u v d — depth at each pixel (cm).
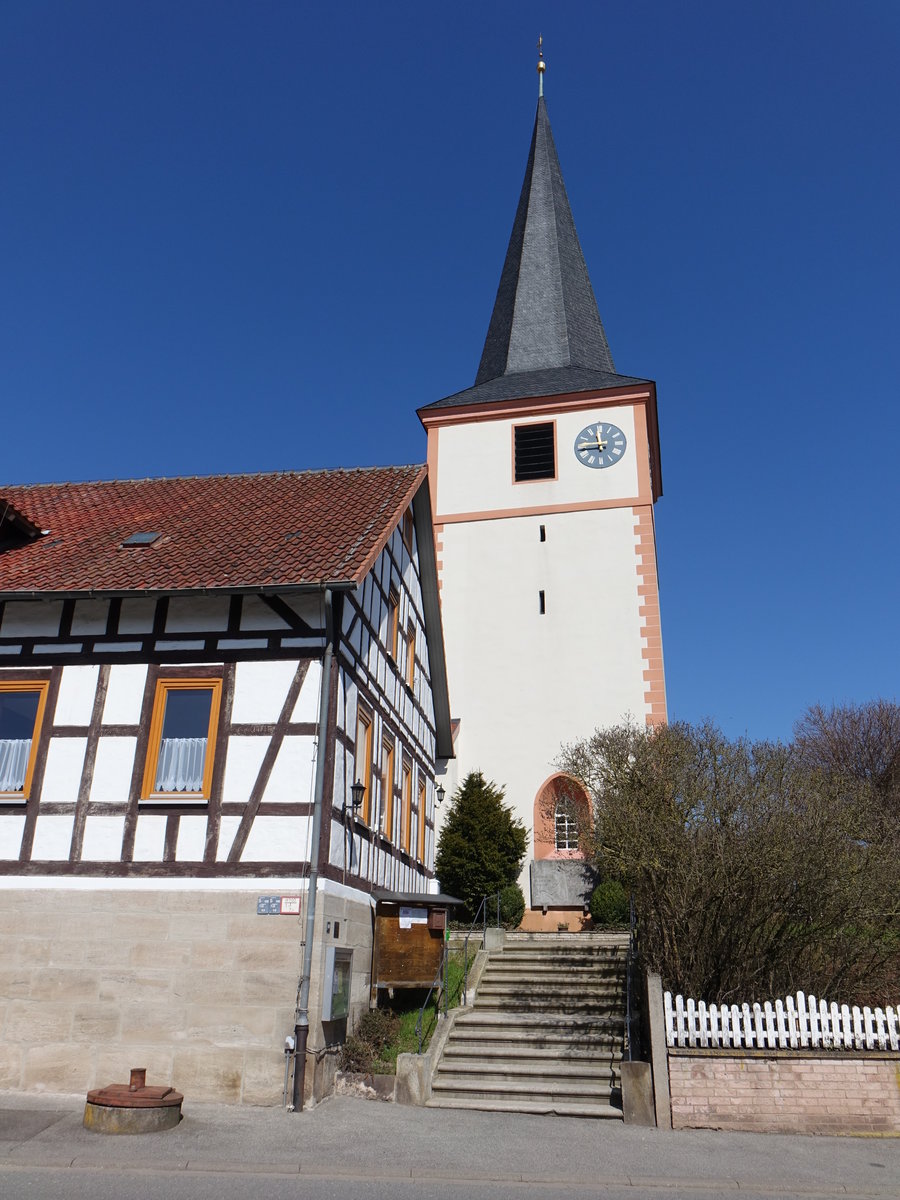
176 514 1592
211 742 1222
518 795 2500
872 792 1511
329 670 1226
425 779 1944
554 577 2684
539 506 2761
